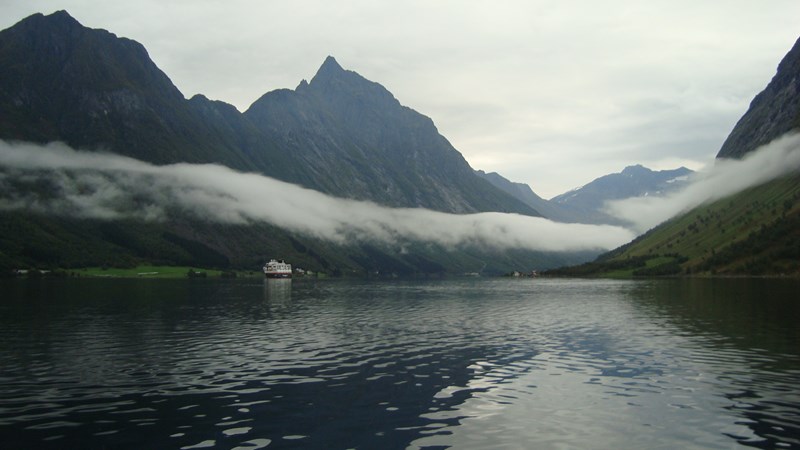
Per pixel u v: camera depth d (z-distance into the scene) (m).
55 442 29.55
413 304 128.88
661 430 31.45
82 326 79.81
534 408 36.03
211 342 64.62
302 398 38.50
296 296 160.88
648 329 76.00
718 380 43.88
